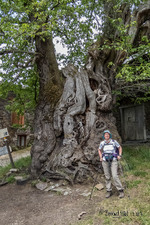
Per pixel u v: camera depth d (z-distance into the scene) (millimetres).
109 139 4121
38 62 6488
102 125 5871
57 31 7699
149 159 6262
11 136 13453
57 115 5852
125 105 11180
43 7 5695
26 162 7754
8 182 5797
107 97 6117
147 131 9820
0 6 6145
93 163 5230
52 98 6168
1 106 13242
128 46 5488
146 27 6902
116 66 6660
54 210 3754
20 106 8789
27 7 5875
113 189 4324
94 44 6672
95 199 3965
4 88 7613
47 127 6000
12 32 5027
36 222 3398
